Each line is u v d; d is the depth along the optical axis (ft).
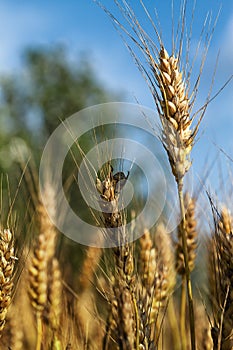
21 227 21.33
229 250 16.62
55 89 114.73
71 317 22.13
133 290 17.24
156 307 19.80
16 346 22.21
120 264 17.31
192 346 16.02
